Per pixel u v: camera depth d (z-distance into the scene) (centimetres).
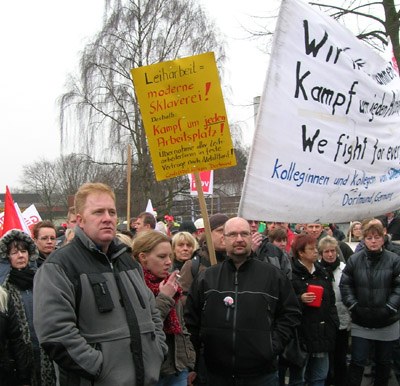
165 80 457
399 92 532
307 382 537
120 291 303
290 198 446
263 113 434
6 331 411
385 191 513
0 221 800
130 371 293
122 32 2472
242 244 408
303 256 527
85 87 2453
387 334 565
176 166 460
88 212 306
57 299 284
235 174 2420
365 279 564
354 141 480
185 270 493
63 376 296
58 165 6162
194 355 409
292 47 441
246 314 399
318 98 455
